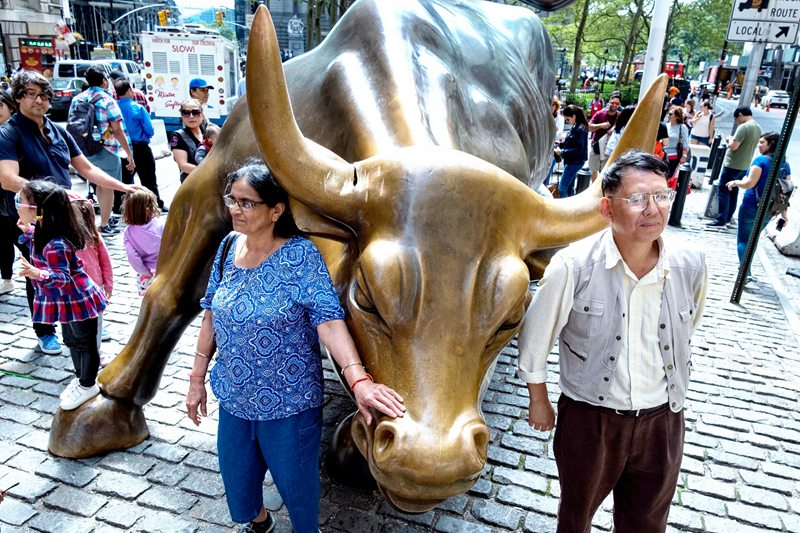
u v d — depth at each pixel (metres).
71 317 3.22
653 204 1.87
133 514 2.96
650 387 2.12
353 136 2.47
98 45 56.69
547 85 5.70
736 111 8.85
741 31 7.99
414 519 3.02
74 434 3.29
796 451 3.79
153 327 3.25
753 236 5.95
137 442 3.46
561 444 2.29
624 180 1.90
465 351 1.90
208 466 3.32
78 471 3.22
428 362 1.87
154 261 4.50
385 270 1.88
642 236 1.92
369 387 1.90
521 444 3.69
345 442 3.18
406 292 1.88
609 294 2.07
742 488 3.42
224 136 3.12
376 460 1.83
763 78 49.53
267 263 2.15
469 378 1.91
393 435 1.81
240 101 3.16
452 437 1.79
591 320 2.10
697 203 10.88
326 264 2.36
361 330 2.01
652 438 2.18
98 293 3.38
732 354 5.05
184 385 4.12
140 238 4.39
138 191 4.38
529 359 2.23
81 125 6.93
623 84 32.00
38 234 3.22
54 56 26.56
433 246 1.91
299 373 2.23
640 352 2.09
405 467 1.76
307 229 2.10
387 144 2.35
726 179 9.02
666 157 8.82
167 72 15.15
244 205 2.06
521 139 4.00
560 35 38.09
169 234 3.21
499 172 2.07
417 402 1.84
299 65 3.21
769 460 3.69
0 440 3.45
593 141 11.31
